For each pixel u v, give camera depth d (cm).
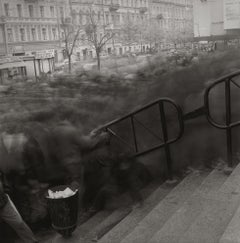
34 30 4956
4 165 462
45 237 452
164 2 6650
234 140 576
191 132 576
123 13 5988
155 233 370
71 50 4472
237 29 3703
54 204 404
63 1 5034
